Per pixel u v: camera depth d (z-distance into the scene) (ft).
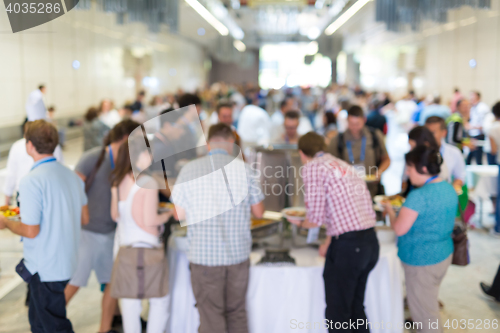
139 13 25.11
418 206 8.45
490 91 36.55
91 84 47.98
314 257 9.50
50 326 8.27
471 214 14.79
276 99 45.88
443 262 8.75
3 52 30.37
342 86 60.70
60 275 8.27
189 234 8.25
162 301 8.80
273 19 51.39
